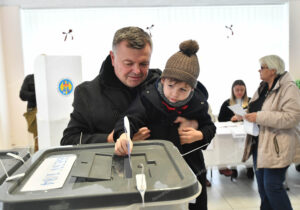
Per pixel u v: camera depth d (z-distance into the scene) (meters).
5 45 3.77
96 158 0.59
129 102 0.91
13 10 3.76
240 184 2.60
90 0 3.77
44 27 3.96
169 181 0.45
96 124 0.89
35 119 2.25
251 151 1.83
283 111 1.56
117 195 0.40
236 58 4.18
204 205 0.87
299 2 4.04
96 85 0.93
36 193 0.41
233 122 2.54
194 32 4.12
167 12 4.08
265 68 1.63
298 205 2.15
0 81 3.58
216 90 4.17
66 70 2.11
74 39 4.01
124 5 3.98
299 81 3.42
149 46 0.80
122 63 0.79
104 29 4.04
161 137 0.78
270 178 1.63
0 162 0.65
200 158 0.87
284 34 4.20
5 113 3.30
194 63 0.71
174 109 0.77
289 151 1.56
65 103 2.13
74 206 0.39
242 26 4.15
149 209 0.44
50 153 0.66
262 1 4.04
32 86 2.30
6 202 0.38
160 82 0.80
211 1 3.97
